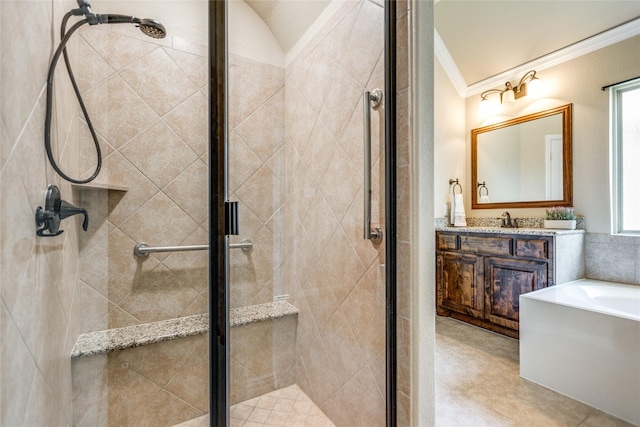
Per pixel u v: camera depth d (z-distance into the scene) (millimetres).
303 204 1552
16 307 562
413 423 977
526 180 2795
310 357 1500
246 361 1465
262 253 1569
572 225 2350
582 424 1406
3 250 509
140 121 1365
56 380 854
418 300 978
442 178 3137
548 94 2645
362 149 1196
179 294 1429
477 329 2574
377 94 1119
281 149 1654
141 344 1268
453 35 2805
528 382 1781
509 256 2344
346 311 1282
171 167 1426
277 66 1649
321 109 1420
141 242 1361
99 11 1270
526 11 2363
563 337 1646
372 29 1138
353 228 1244
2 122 508
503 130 2975
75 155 1124
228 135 1509
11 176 545
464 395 1652
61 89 929
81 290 1205
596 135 2357
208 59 1499
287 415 1437
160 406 1299
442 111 3127
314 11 1437
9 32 540
